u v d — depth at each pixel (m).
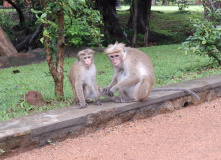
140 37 22.06
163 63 11.45
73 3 5.83
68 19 7.08
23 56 14.13
